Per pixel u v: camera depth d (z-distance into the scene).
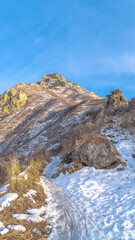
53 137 28.86
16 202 4.71
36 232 3.60
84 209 4.95
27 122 48.47
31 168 8.88
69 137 20.30
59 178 8.53
